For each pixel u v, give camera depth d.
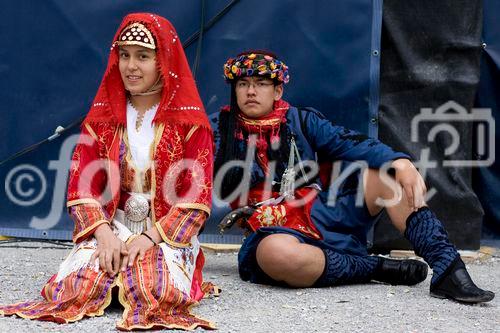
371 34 12.39
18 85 12.81
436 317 8.58
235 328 8.00
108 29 12.70
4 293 9.38
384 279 10.17
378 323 8.30
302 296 9.42
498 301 9.41
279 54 12.54
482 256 12.40
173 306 8.23
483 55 12.70
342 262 9.84
